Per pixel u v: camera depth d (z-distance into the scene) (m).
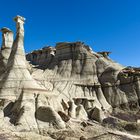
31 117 36.53
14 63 46.19
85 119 46.31
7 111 39.34
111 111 56.31
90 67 67.69
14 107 39.09
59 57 73.81
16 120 36.12
